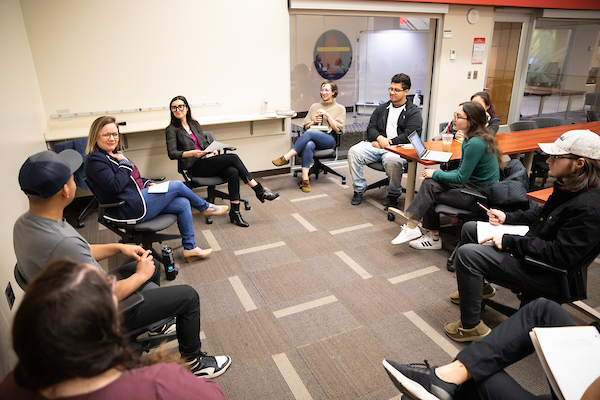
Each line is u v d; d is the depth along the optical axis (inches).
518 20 251.8
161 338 74.0
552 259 68.7
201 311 96.7
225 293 104.2
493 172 113.6
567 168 68.2
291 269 115.7
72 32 152.7
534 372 76.4
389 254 123.8
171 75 173.0
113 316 29.0
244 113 191.3
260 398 71.4
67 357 26.3
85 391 28.5
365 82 219.5
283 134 202.7
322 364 79.3
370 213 156.1
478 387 57.5
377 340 86.0
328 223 147.4
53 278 28.0
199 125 155.2
